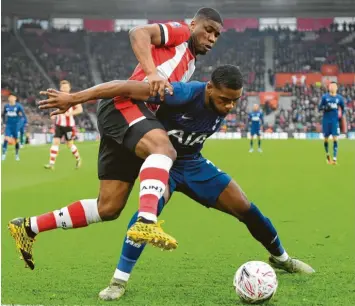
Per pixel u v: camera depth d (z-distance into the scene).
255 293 3.80
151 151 3.71
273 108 41.09
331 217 7.75
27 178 12.75
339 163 16.20
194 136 4.20
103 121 4.06
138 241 3.30
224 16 51.78
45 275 4.78
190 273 4.80
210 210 8.44
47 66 46.53
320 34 49.09
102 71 47.12
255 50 47.78
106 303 3.89
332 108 15.81
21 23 52.81
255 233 4.62
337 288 4.28
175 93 3.92
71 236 6.66
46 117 40.00
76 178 12.70
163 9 50.50
